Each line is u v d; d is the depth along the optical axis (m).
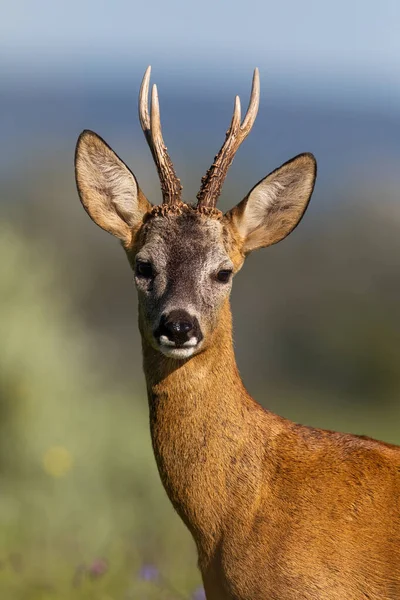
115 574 14.09
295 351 39.59
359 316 39.47
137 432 20.28
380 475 9.97
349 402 36.00
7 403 19.08
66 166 45.75
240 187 38.88
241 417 10.16
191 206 10.91
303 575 9.64
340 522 9.74
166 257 10.50
